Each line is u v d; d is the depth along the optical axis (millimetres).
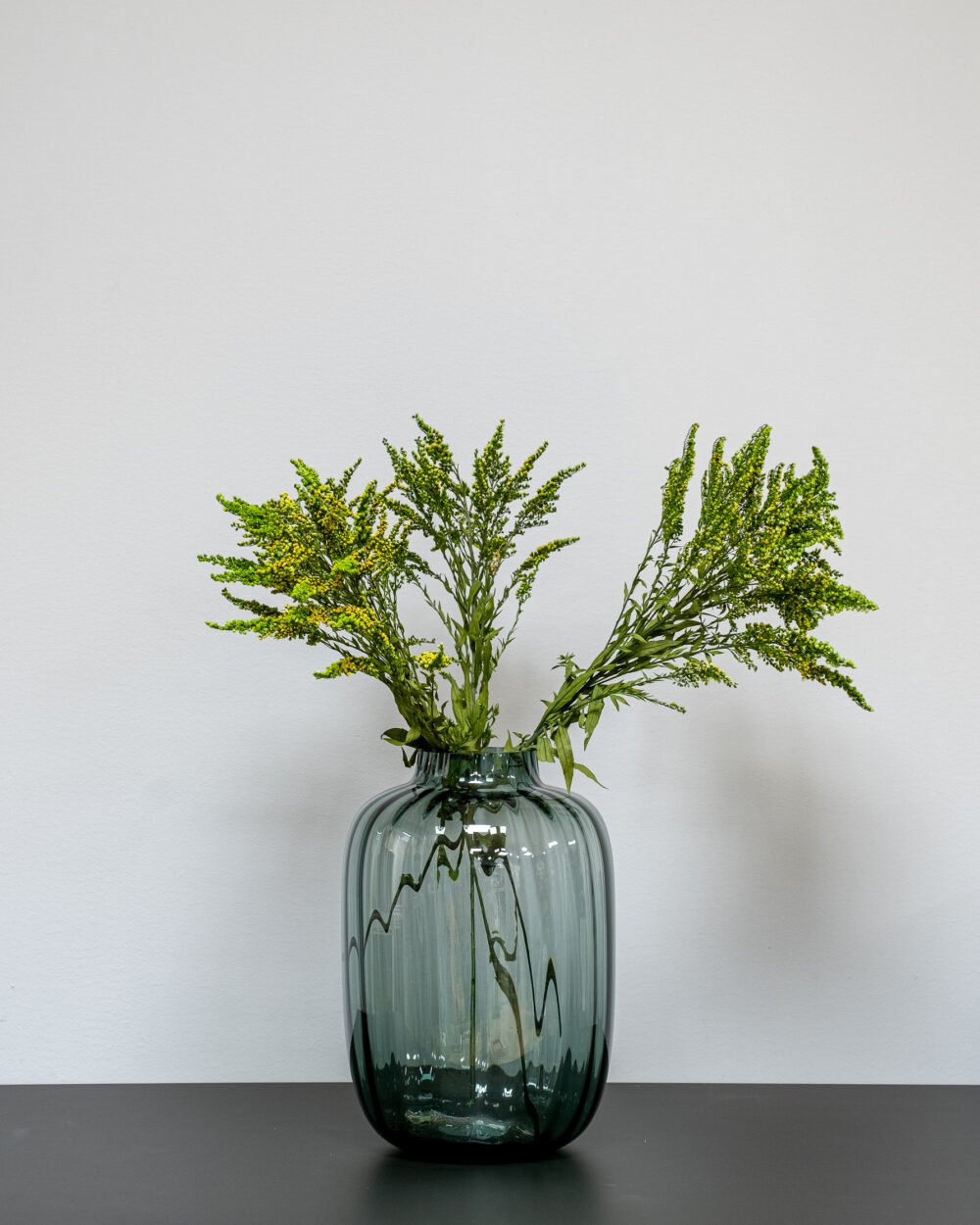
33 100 1296
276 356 1285
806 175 1313
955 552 1287
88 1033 1237
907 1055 1253
